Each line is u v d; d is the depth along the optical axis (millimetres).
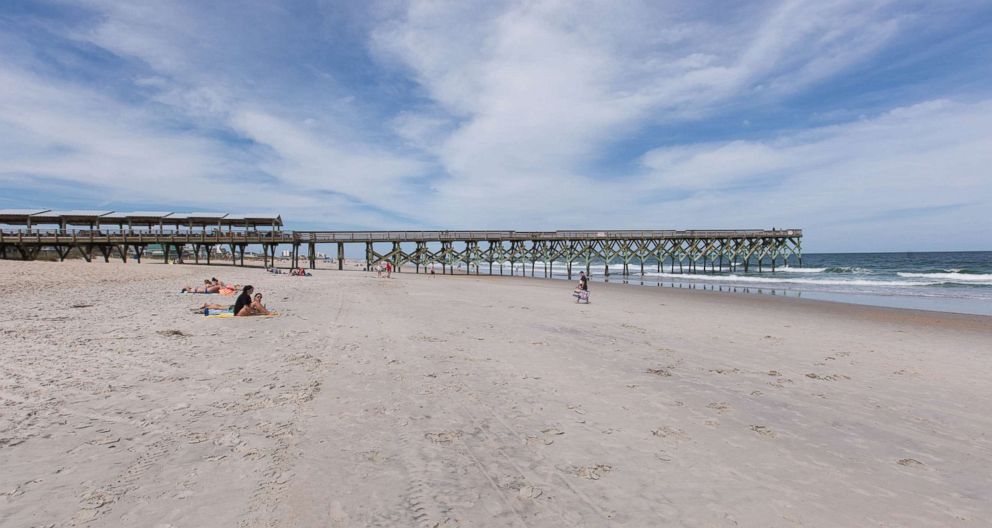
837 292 27438
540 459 4406
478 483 3895
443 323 12523
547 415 5598
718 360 8844
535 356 8758
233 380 6555
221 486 3660
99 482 3646
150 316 11805
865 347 10578
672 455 4574
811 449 4809
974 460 4621
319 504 3451
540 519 3377
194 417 5117
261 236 45375
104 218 42562
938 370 8422
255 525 3145
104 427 4738
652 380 7270
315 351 8562
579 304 19078
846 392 6871
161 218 43562
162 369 6941
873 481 4141
